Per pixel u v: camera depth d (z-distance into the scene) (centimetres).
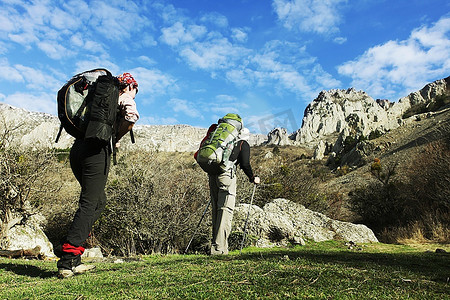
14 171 1072
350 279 251
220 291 221
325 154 5562
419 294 215
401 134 4531
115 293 227
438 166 1709
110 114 309
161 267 333
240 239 902
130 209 986
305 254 405
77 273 322
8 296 229
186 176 1138
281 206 1148
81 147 317
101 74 320
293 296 206
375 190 1848
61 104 307
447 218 1295
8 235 1016
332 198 2155
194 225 1005
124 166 1091
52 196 1191
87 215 320
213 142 477
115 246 1064
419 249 909
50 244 1084
